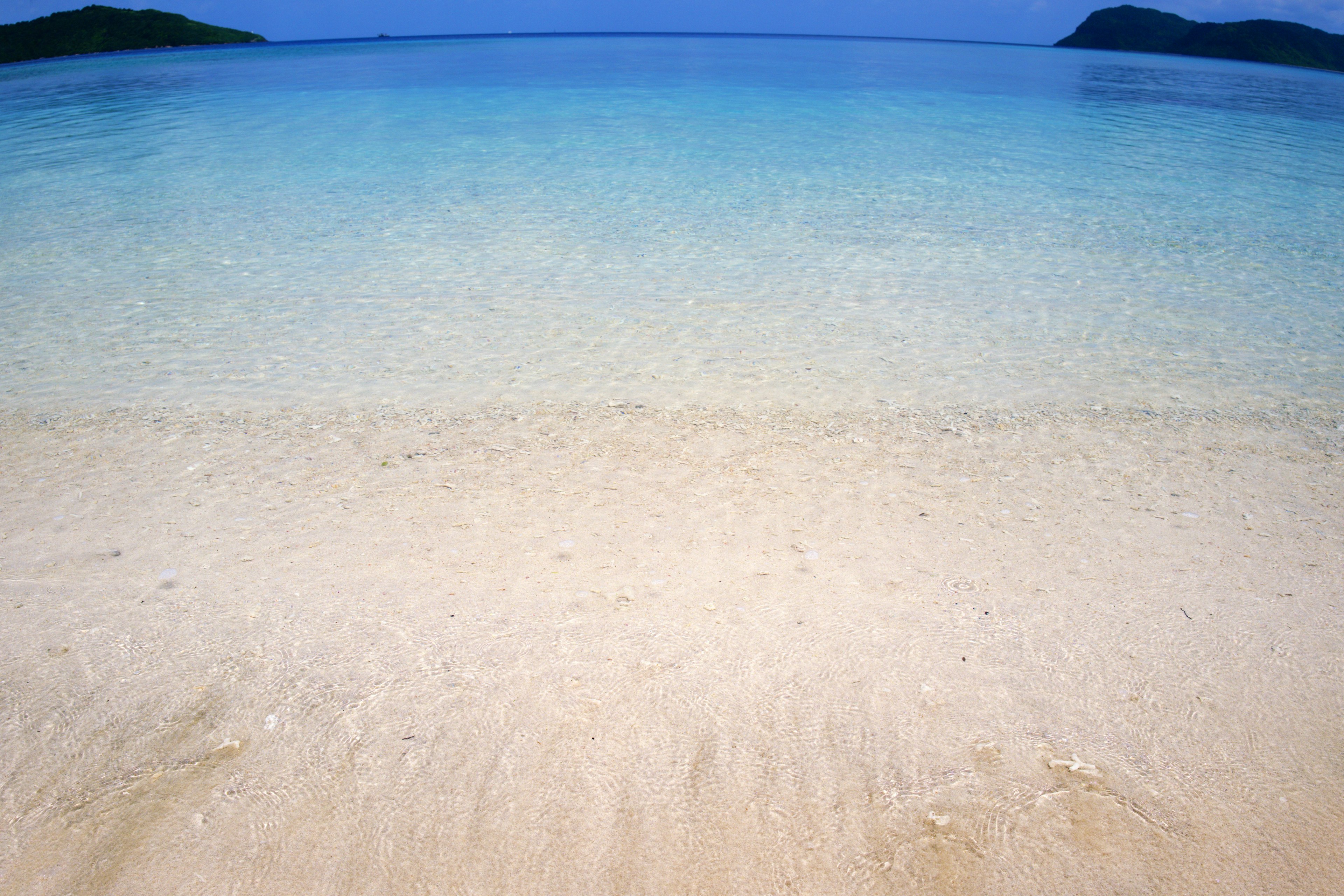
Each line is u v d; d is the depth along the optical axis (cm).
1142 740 246
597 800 226
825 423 496
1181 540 359
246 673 272
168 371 586
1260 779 234
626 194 1229
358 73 3778
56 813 221
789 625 298
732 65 4525
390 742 243
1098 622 300
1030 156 1606
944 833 216
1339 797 228
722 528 369
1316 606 311
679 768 236
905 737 246
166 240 971
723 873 206
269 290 783
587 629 295
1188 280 831
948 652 283
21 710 256
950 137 1842
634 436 477
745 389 554
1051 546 354
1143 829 218
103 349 632
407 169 1427
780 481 418
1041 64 5312
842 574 332
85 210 1130
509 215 1098
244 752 240
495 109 2284
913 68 4588
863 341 652
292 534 365
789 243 961
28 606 310
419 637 290
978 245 964
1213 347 642
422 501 397
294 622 299
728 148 1652
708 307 736
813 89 3042
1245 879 205
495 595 316
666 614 304
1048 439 473
